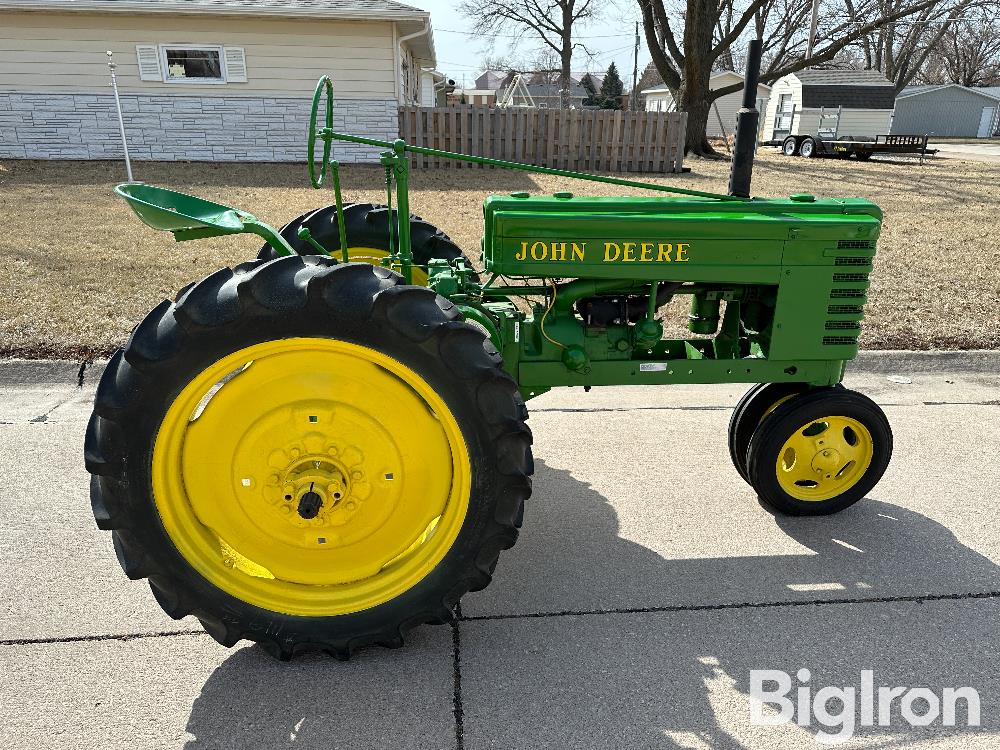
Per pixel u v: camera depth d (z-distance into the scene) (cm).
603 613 247
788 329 279
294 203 921
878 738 199
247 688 212
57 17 1216
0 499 307
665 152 1488
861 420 295
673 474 346
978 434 394
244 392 207
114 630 235
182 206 273
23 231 743
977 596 259
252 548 223
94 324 489
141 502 203
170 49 1263
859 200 279
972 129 4494
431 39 1540
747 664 225
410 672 220
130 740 194
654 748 195
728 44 1802
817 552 285
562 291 279
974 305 589
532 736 197
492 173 1311
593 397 440
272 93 1309
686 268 265
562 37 3884
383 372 208
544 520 305
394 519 222
